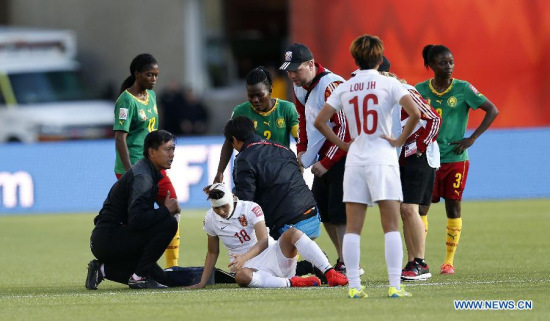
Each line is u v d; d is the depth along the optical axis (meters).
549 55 89.56
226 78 115.69
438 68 39.28
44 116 95.12
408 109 28.98
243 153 36.16
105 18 117.69
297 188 36.03
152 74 39.44
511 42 89.62
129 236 35.62
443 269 38.47
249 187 35.69
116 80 117.25
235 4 115.56
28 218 70.62
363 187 29.33
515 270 38.75
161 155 35.75
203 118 103.31
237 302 30.17
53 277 41.34
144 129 40.06
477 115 88.50
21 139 95.50
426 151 36.47
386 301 29.34
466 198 73.56
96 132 96.69
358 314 27.30
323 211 37.97
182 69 113.31
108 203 36.19
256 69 38.66
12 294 35.47
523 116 89.69
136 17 115.62
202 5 114.19
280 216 35.75
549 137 73.75
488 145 73.56
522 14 89.50
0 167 75.31
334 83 36.19
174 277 35.97
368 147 29.19
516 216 61.25
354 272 29.94
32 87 97.88
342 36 91.69
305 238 34.31
